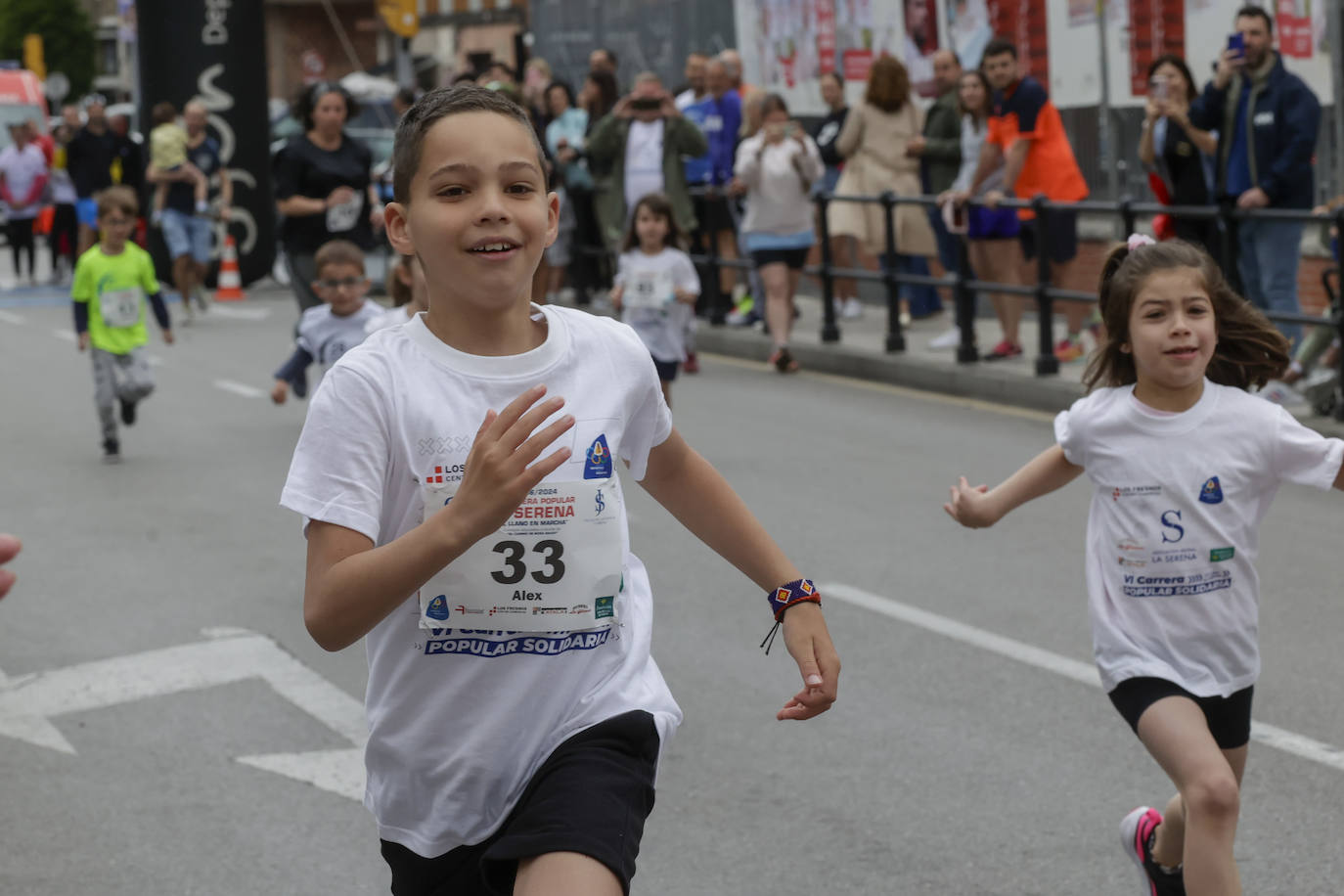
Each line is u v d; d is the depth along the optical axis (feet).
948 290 84.33
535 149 13.74
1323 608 34.45
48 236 126.41
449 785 14.11
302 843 23.97
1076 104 74.28
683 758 26.81
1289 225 51.31
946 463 50.93
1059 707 28.76
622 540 14.46
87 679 31.45
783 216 70.69
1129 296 19.20
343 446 13.65
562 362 14.19
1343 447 18.66
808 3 90.07
